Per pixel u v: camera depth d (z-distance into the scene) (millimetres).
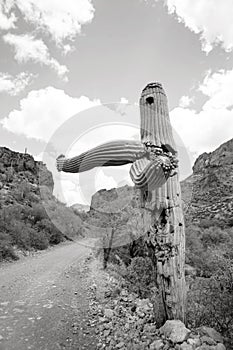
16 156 24859
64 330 3434
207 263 6863
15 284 5789
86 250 11008
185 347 2607
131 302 4504
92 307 4363
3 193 18688
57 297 4887
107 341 3113
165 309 3061
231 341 2779
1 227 11070
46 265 8031
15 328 3488
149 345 2764
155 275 3189
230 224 18859
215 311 3201
